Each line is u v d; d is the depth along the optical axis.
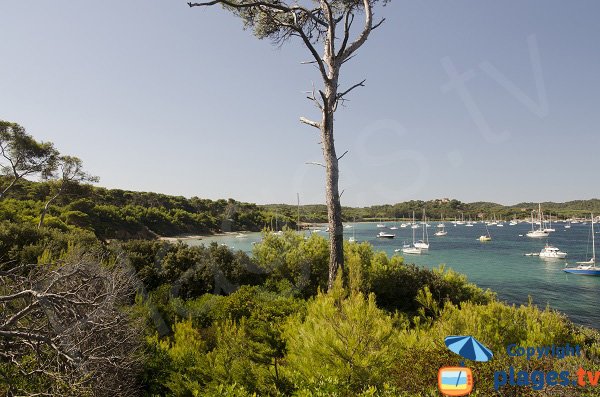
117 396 6.52
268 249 18.27
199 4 11.17
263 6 14.13
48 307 6.32
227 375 6.37
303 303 11.83
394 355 5.71
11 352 6.52
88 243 18.70
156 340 8.54
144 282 15.32
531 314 7.35
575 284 38.88
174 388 6.54
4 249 16.38
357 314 5.78
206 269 16.78
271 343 7.07
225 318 10.96
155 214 77.69
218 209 101.19
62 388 5.70
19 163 31.73
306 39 12.85
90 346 6.66
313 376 5.33
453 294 13.88
